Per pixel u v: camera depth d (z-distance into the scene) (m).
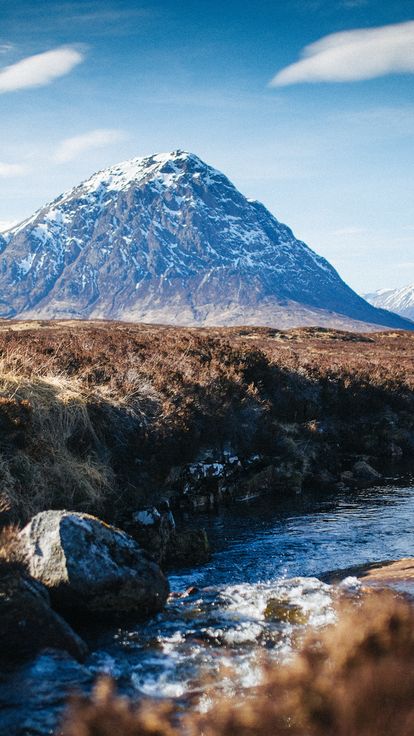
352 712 5.72
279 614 9.01
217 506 17.75
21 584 7.82
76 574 8.62
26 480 12.58
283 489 19.66
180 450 17.47
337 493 19.66
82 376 18.09
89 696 6.41
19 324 59.09
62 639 7.47
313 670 6.54
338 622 8.12
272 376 24.97
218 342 28.36
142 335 32.06
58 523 9.09
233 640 8.07
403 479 21.73
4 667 6.91
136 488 15.46
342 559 13.11
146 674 7.09
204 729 5.82
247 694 6.51
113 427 16.33
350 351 49.16
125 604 8.89
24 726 5.83
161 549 12.98
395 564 12.01
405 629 7.19
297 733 5.63
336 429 25.41
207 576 11.98
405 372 33.62
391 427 26.80
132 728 5.83
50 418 14.65
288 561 12.98
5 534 9.51
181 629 8.51
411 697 5.88
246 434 20.62
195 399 19.61
